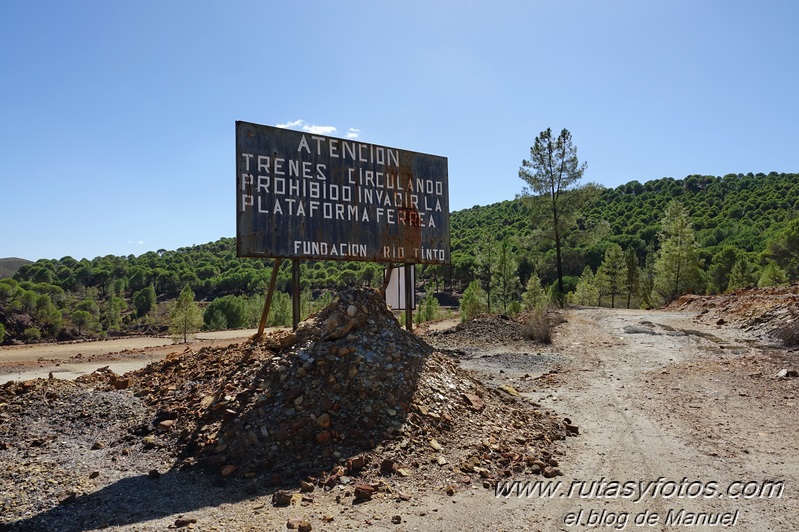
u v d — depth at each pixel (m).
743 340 15.89
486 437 6.48
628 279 51.94
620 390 10.00
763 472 5.71
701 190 169.12
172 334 24.61
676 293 38.72
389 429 6.07
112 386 8.29
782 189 135.88
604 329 19.80
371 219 11.15
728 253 53.03
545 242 34.91
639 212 141.62
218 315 52.34
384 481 5.11
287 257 9.76
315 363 6.97
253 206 9.38
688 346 15.33
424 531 4.13
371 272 102.38
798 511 4.73
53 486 4.86
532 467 5.74
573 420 7.95
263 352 8.25
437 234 12.41
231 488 4.96
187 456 5.71
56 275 150.25
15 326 65.50
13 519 4.17
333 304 8.35
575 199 33.56
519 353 14.45
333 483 5.02
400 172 11.77
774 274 37.41
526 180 34.66
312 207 10.17
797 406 8.46
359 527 4.15
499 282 34.69
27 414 7.05
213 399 6.75
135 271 146.12
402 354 7.70
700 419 7.91
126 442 6.18
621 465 5.95
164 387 7.78
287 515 4.33
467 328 18.58
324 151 10.47
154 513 4.35
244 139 9.37
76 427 6.68
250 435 5.81
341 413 6.21
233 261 163.62
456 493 4.97
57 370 14.30
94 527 4.07
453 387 7.66
